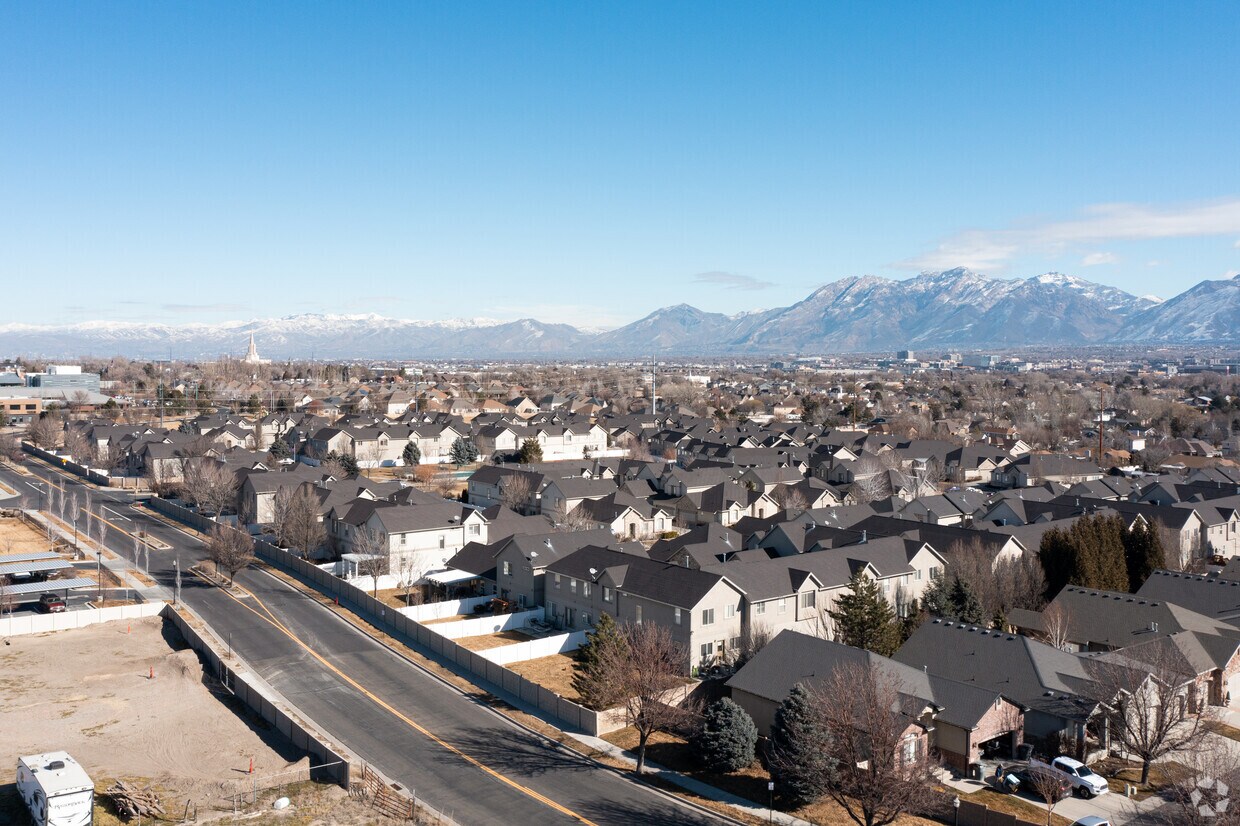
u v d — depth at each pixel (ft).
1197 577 235.61
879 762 134.10
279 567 302.45
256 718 180.55
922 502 349.20
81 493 435.94
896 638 203.00
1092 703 163.94
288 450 551.18
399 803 142.20
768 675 175.11
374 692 192.85
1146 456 520.83
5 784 145.18
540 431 580.30
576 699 191.21
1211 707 175.83
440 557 300.40
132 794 137.69
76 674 202.90
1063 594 224.74
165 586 274.36
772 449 499.92
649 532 358.23
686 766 163.43
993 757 163.43
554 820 140.26
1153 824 138.31
